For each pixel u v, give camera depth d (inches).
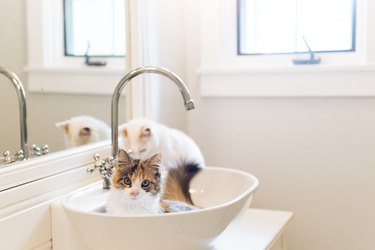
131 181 36.1
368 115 61.1
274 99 65.4
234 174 50.0
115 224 33.4
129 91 60.6
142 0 59.4
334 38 64.4
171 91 68.1
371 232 62.6
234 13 68.5
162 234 33.9
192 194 51.9
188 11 70.3
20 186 38.6
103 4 55.4
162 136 53.2
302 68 62.1
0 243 36.2
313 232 65.4
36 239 39.7
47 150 45.8
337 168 63.3
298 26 66.1
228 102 68.3
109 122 56.9
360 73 59.8
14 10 42.3
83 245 40.8
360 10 61.7
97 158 46.8
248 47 69.0
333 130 62.9
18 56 42.8
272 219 51.7
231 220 38.4
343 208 63.6
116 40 57.7
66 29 49.6
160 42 64.1
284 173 66.1
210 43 67.8
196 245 36.6
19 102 42.6
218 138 69.6
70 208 35.9
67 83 49.4
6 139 40.8
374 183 61.7
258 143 67.1
